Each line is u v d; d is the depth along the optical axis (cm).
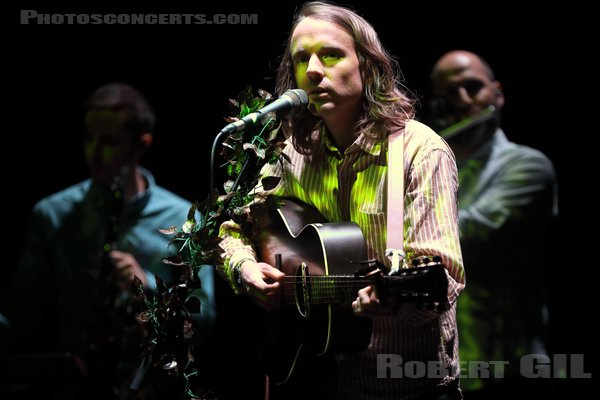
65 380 671
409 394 443
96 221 749
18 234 991
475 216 701
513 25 929
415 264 374
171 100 980
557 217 948
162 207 749
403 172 436
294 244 468
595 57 918
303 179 484
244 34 962
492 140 740
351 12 461
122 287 682
